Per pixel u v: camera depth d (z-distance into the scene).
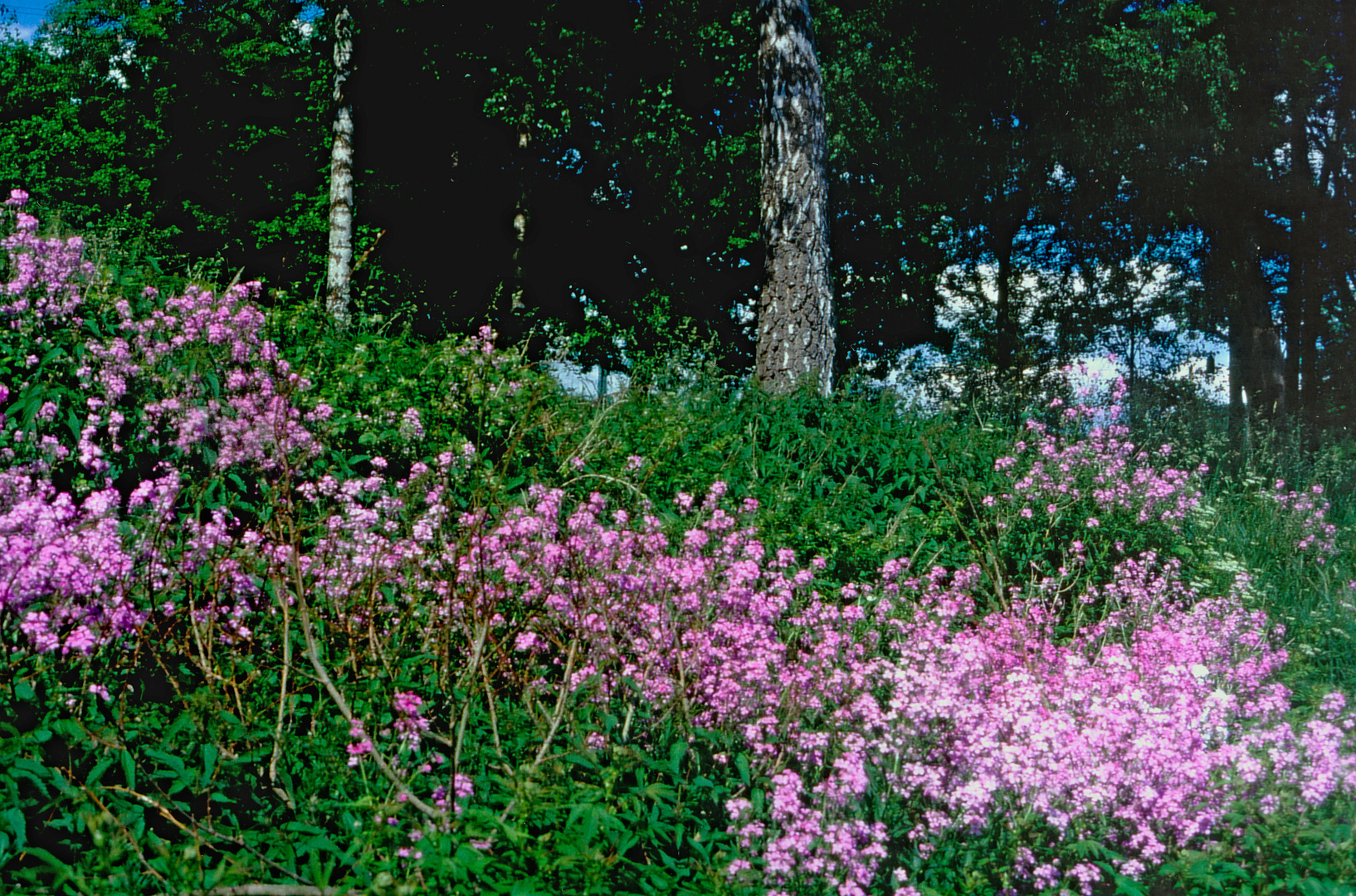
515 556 4.55
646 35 21.02
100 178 23.20
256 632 4.17
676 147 20.89
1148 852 3.77
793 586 5.98
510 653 4.22
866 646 5.46
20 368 5.49
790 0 11.45
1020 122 20.73
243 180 23.88
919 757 4.08
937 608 6.07
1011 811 3.90
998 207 23.20
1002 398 10.34
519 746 3.79
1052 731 4.05
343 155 14.88
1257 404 20.17
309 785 3.45
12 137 24.23
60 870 2.79
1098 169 20.88
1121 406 10.00
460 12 20.73
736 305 23.75
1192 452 11.42
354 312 8.53
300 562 4.06
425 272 23.34
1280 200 21.86
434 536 4.93
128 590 3.88
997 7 19.11
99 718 3.52
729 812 3.70
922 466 8.36
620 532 5.24
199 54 24.30
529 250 23.66
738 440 8.20
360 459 6.32
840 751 4.09
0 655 3.43
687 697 4.45
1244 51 20.53
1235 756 4.21
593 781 3.67
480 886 3.17
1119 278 24.52
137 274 6.53
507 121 21.77
